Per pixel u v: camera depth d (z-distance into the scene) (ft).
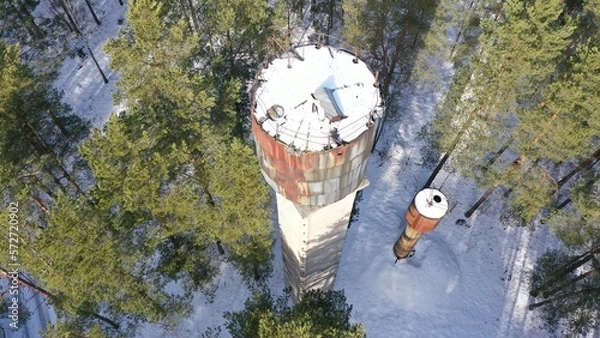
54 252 50.67
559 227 71.10
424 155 93.61
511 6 60.85
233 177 54.44
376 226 85.76
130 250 59.62
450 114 74.33
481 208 90.12
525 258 85.87
